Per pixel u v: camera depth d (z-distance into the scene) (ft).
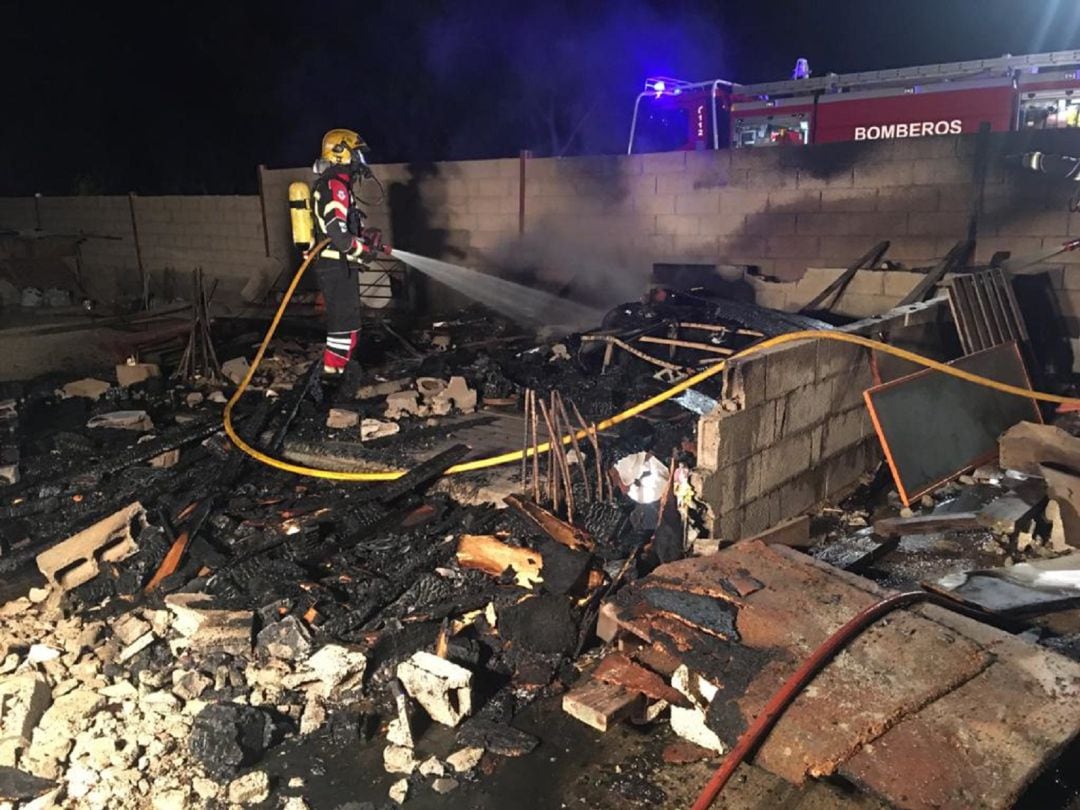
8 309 48.47
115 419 23.07
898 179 28.25
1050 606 14.57
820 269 28.48
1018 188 26.03
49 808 10.48
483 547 15.40
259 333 34.81
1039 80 28.32
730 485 16.15
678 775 11.15
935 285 25.94
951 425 20.66
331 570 15.60
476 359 27.58
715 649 11.74
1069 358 26.12
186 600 14.38
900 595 12.01
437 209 40.32
